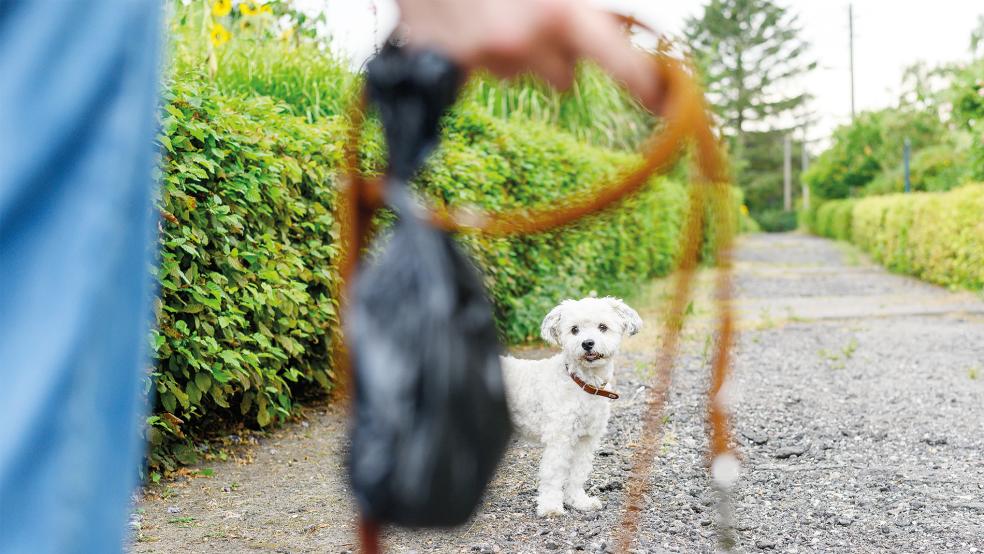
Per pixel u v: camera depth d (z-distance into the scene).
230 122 4.68
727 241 0.93
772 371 7.36
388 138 0.75
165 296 4.23
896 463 4.67
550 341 3.94
